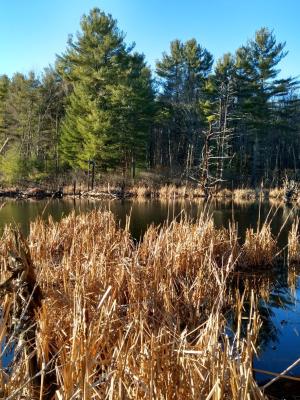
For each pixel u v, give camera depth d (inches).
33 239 319.3
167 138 1590.8
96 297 161.0
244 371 83.7
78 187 1103.6
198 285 197.9
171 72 1640.0
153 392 86.0
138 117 1296.8
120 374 85.6
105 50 1213.7
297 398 128.3
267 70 1448.1
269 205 816.3
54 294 169.8
